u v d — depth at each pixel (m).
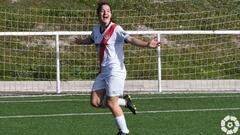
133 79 39.62
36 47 42.94
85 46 42.66
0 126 21.91
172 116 23.81
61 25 46.50
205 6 48.22
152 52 41.47
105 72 18.23
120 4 48.59
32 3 48.72
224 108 25.81
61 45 43.28
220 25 46.06
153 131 20.75
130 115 24.06
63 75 40.22
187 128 21.27
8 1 48.38
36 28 45.94
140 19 47.06
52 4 48.97
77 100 28.80
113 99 18.23
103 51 18.23
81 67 41.09
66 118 23.56
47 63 41.31
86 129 21.22
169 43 44.09
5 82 36.53
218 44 43.88
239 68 41.44
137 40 17.91
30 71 40.06
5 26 45.41
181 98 29.36
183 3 48.91
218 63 41.62
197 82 36.97
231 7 47.69
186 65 41.19
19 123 22.53
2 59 41.22
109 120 22.97
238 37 44.97
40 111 25.39
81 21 46.97
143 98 29.50
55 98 29.84
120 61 18.27
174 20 47.12
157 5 48.75
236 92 32.59
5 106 26.92
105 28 18.23
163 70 40.28
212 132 20.56
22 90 34.88
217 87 36.28
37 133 20.55
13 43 42.59
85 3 49.38
